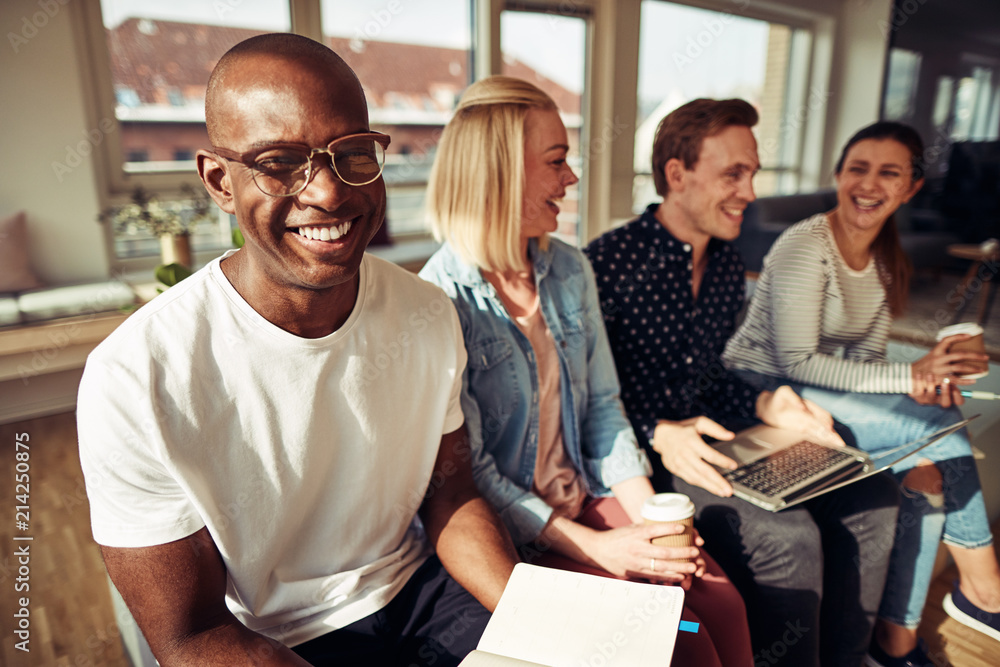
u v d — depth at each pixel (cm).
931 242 438
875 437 149
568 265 129
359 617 91
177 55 331
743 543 116
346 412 85
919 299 397
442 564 102
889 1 538
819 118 608
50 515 207
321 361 80
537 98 114
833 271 161
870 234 159
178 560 74
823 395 158
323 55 70
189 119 344
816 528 113
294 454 81
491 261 116
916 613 134
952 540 142
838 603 129
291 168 67
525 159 115
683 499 105
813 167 630
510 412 118
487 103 112
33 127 296
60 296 294
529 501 113
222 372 76
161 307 75
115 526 73
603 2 450
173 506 74
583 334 127
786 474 119
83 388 72
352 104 70
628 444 125
